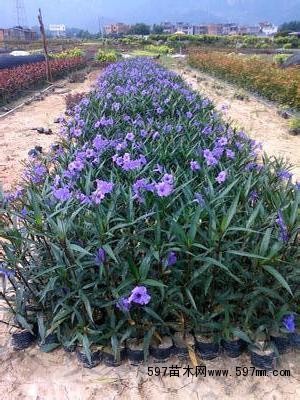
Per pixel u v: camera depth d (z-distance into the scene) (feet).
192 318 6.48
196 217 5.96
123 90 16.58
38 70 38.11
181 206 6.80
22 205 7.53
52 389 6.10
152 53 87.56
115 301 6.02
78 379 6.24
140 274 5.84
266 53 83.41
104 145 9.11
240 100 30.19
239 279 6.12
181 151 9.57
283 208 6.50
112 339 6.19
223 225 5.80
